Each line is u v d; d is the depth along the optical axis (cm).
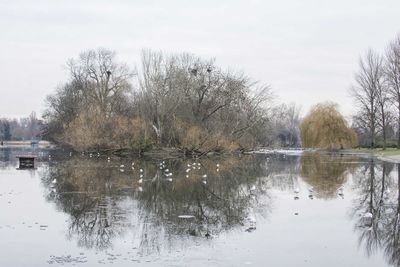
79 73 9000
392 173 4319
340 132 8856
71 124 7488
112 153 6944
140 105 6831
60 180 3600
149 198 2706
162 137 6706
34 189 3070
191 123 6750
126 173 4147
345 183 3541
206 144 6612
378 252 1583
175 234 1805
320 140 8825
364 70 8912
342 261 1484
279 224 2003
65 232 1838
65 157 6656
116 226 1945
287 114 14425
